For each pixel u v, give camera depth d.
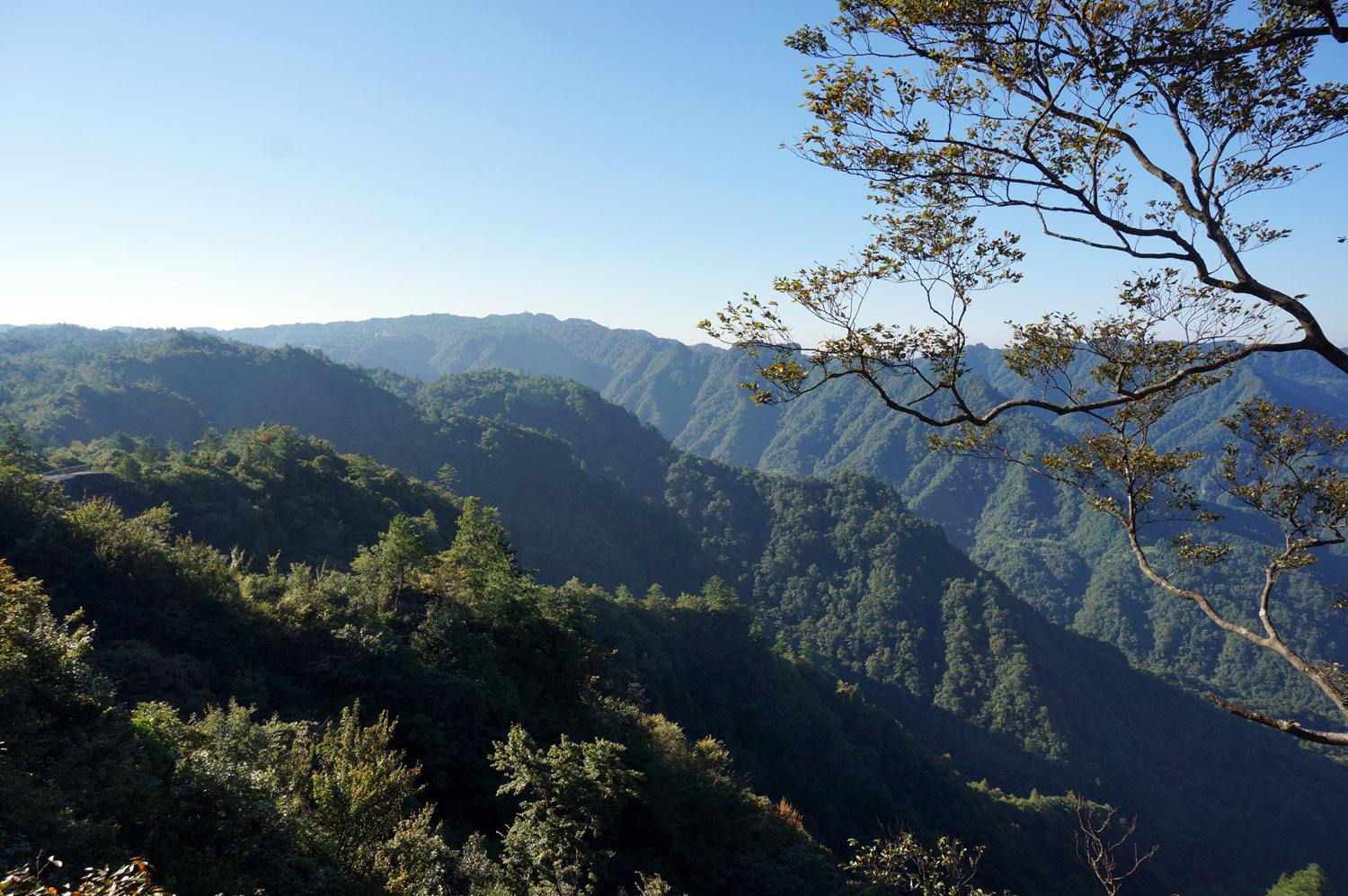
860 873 28.91
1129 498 11.68
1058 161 8.02
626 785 20.12
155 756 13.16
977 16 7.18
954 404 9.23
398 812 15.07
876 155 8.16
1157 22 7.01
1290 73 7.48
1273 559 10.33
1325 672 7.93
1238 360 8.36
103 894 6.80
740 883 24.86
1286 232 7.89
